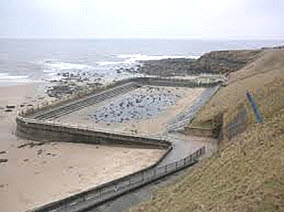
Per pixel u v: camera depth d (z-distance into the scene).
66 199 30.38
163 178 34.81
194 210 19.28
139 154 47.78
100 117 70.25
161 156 43.34
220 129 49.91
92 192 31.80
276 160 20.61
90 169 44.03
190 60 189.00
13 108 81.88
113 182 33.72
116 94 93.62
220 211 17.19
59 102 75.19
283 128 26.45
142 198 30.45
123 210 27.45
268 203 16.30
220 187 21.09
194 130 51.56
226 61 145.62
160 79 110.75
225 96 62.38
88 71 160.62
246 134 30.72
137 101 86.88
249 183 19.11
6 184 40.69
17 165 46.66
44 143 56.12
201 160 37.12
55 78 135.12
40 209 29.00
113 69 168.75
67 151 51.69
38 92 103.12
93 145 54.12
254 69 90.62
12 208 34.91
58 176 42.59
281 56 93.81
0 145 55.28
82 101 79.75
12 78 133.62
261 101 41.09
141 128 61.88
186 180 27.06
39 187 39.72
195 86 105.94
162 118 69.69
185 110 74.50
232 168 23.41
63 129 56.56
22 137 59.62
